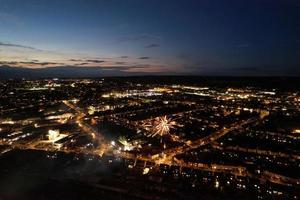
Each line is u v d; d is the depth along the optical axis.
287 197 109.94
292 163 148.12
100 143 184.50
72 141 188.12
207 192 111.94
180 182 120.56
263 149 176.62
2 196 108.19
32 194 109.81
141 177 125.25
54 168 135.88
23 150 165.12
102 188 114.00
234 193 111.75
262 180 125.69
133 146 177.50
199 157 154.75
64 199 106.25
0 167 137.00
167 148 175.12
